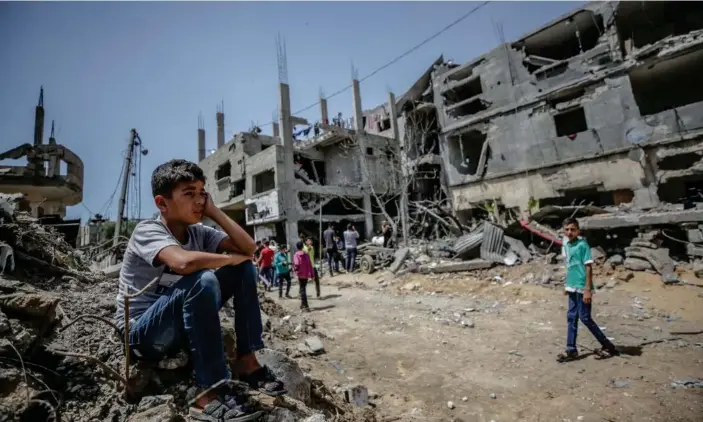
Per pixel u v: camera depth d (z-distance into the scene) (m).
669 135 13.34
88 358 1.80
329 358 4.73
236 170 24.50
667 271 8.29
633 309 6.88
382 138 24.00
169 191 2.04
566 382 3.94
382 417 3.23
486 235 11.90
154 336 1.92
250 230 27.42
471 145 21.80
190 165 2.11
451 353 5.02
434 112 23.05
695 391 3.54
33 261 2.86
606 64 15.07
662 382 3.79
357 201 23.52
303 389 2.75
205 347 1.83
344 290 11.27
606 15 15.09
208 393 1.84
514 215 17.67
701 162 12.64
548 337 5.55
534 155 17.03
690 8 14.76
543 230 11.52
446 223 17.81
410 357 4.87
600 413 3.25
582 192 16.25
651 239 9.16
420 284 10.66
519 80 17.84
